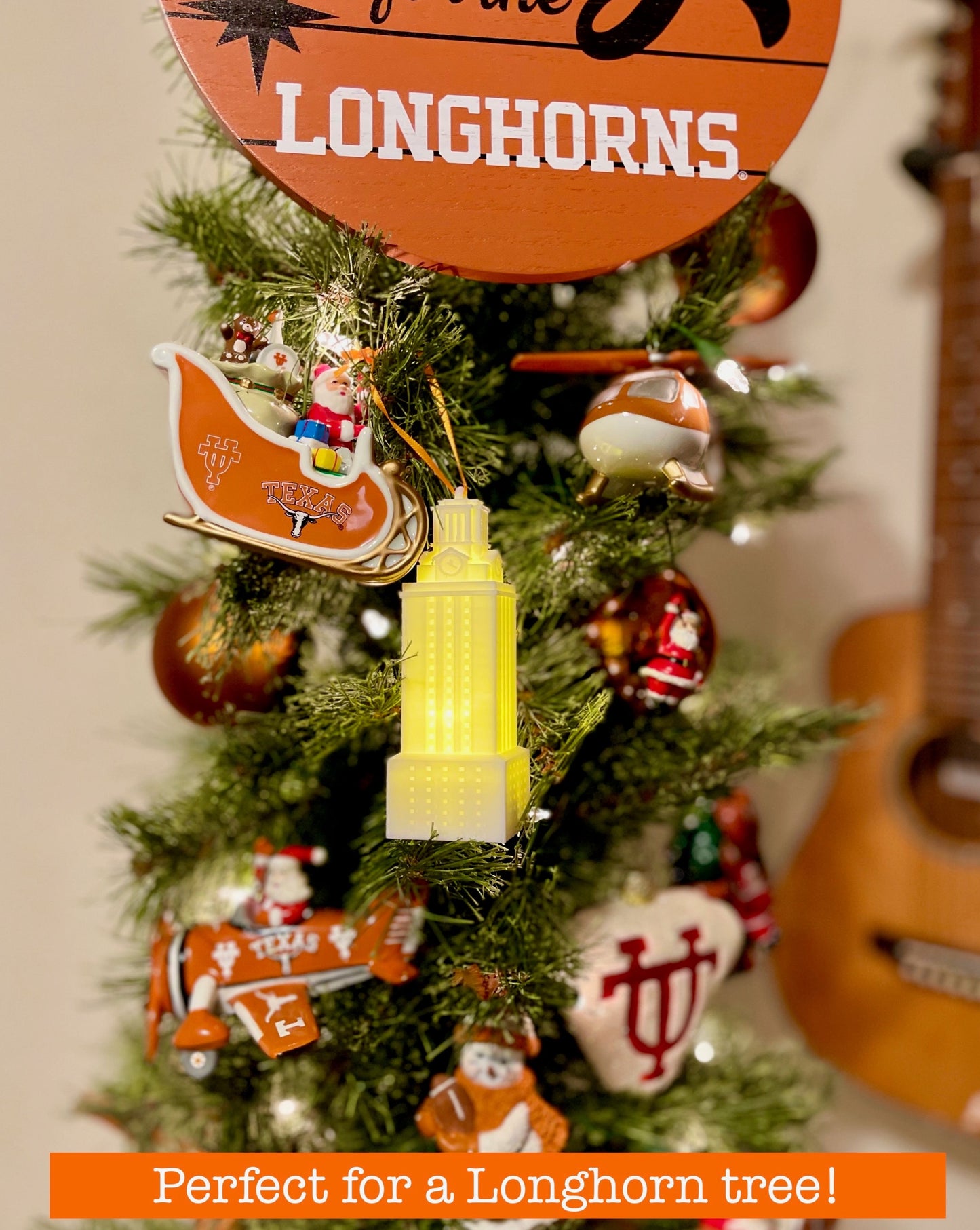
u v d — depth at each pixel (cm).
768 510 78
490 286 69
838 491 95
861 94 94
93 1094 81
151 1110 77
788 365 73
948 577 88
